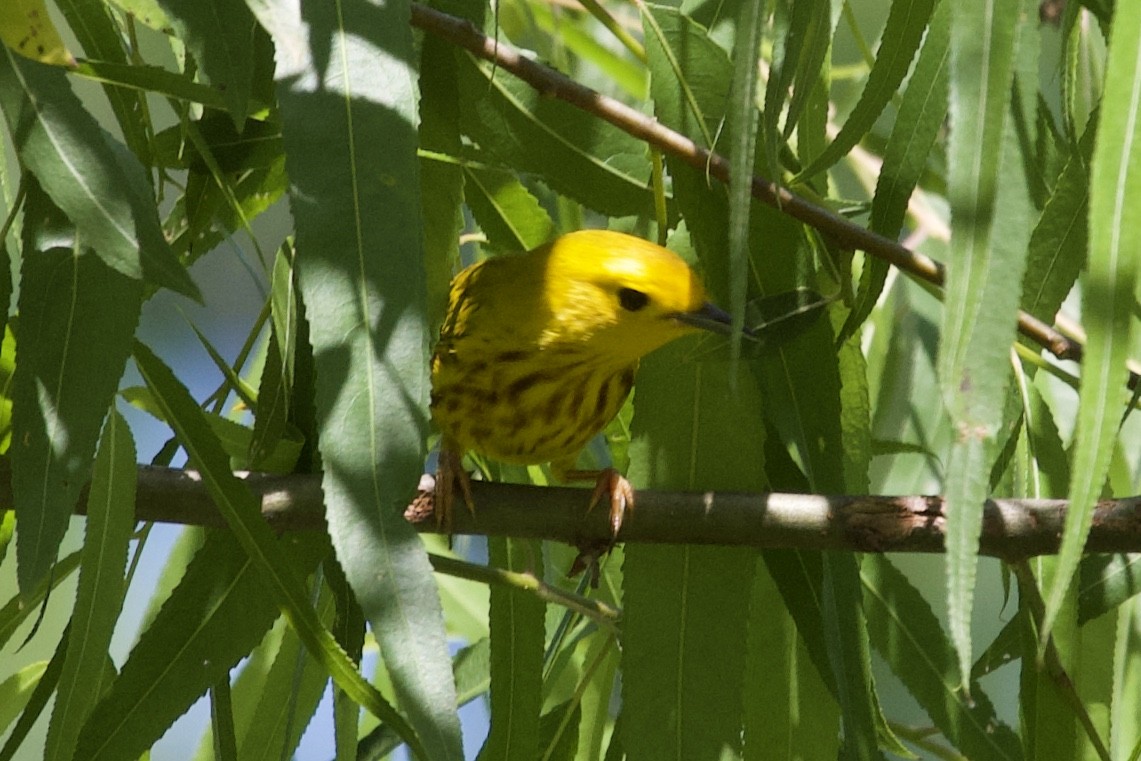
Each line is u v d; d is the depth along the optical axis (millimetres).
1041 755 7734
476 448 9789
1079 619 8031
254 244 7266
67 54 6023
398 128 5895
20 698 8648
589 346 9219
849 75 11703
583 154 8141
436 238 7449
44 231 6410
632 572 7855
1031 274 7938
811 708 8477
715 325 9031
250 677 9930
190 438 6648
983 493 4934
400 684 5375
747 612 7809
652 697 7730
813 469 7820
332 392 5582
